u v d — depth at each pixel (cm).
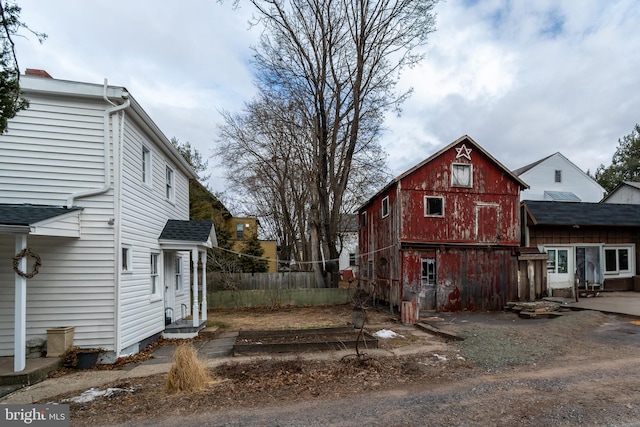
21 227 620
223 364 706
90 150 786
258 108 2214
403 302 1209
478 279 1466
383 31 1784
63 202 764
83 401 529
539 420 438
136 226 880
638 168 3769
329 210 2102
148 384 605
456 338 914
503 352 771
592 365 667
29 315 737
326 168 1920
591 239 1731
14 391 584
